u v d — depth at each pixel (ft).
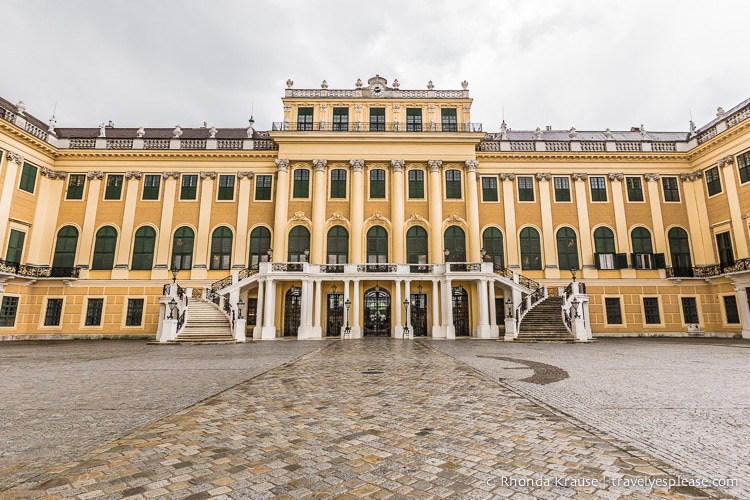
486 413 22.36
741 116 89.30
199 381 33.06
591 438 17.98
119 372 38.24
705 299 98.53
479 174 107.45
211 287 94.27
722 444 17.04
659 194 104.53
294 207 104.83
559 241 103.96
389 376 35.37
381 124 110.93
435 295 94.43
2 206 91.04
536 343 74.23
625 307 99.55
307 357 51.11
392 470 14.56
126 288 100.27
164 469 14.71
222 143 109.40
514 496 12.50
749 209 88.28
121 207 104.37
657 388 29.30
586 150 106.93
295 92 112.47
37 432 19.17
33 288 98.99
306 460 15.56
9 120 93.91
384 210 105.29
